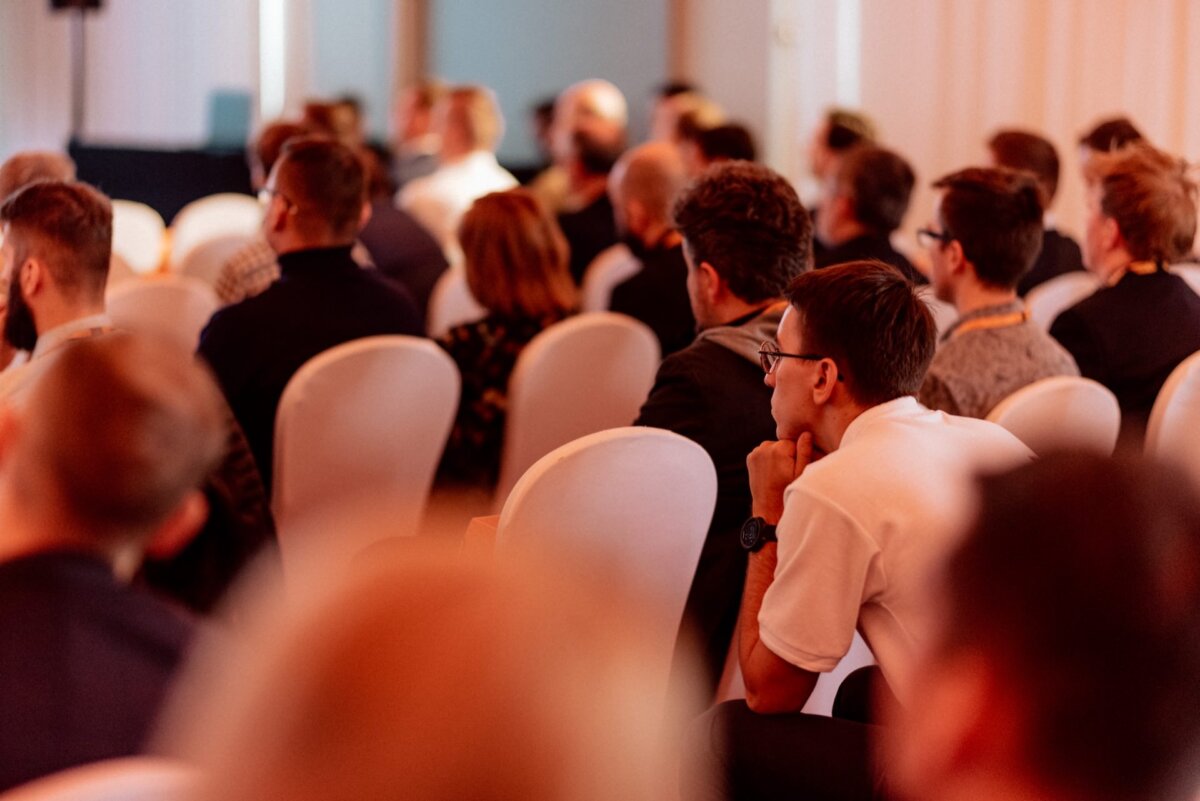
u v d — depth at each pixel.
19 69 12.40
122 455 1.59
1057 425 3.13
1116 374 3.72
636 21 10.62
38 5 12.28
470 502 4.25
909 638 2.10
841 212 4.63
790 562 2.17
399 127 9.25
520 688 0.80
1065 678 1.03
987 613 1.07
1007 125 8.51
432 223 7.65
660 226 5.08
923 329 2.32
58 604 1.56
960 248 3.31
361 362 3.66
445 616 0.81
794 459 2.38
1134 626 1.02
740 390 2.84
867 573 2.12
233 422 3.04
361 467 3.79
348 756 0.77
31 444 1.60
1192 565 1.05
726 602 2.88
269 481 3.86
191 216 7.33
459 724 0.78
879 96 9.10
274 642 0.84
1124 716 1.02
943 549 1.14
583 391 4.27
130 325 4.59
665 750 0.88
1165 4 7.78
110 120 12.34
